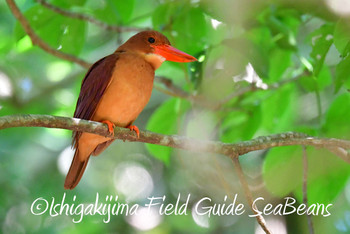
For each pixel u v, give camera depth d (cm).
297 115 1252
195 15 886
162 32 898
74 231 1333
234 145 698
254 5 831
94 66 833
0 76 1273
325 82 998
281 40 889
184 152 1352
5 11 1296
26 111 1284
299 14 910
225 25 927
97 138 784
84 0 934
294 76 1031
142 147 1556
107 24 973
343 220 1295
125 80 770
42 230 1304
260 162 1379
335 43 704
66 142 1455
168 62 912
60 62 1382
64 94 1360
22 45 1050
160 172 1502
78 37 976
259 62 806
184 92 955
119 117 781
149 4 1203
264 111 1025
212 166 1366
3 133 1325
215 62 872
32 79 1354
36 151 1405
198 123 995
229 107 987
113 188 1478
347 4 727
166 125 991
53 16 948
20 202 1334
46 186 1365
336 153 758
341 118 870
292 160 855
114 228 1373
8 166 1336
